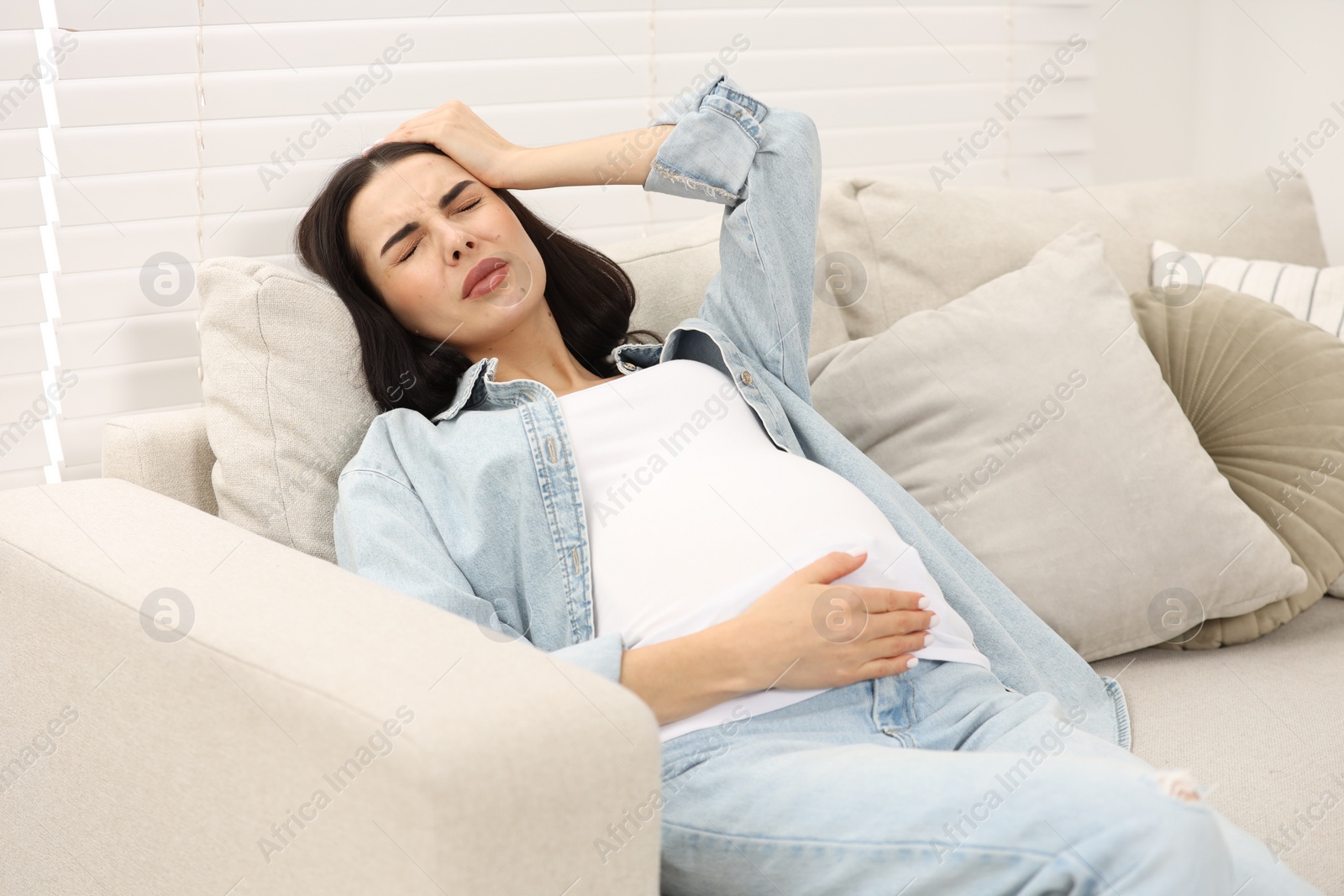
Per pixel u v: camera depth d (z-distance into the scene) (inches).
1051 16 81.6
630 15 70.2
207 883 30.8
